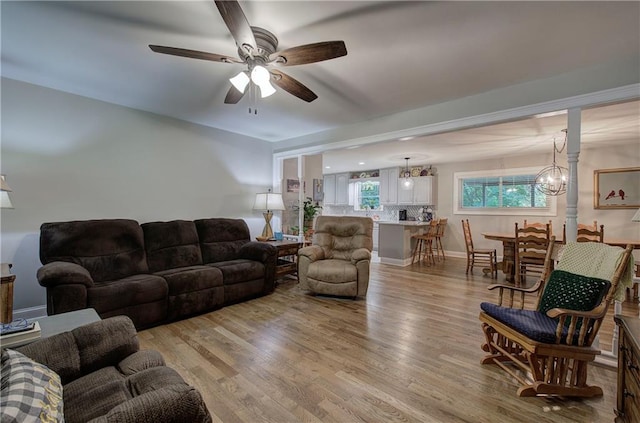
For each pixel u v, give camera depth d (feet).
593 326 6.05
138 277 9.74
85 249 9.58
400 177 25.95
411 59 7.88
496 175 21.65
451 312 10.78
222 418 5.42
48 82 9.54
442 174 24.30
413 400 5.94
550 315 5.91
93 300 8.19
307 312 10.72
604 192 17.69
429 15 6.06
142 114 12.17
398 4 5.72
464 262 20.70
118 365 4.61
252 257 12.81
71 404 3.66
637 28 6.48
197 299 10.23
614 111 11.03
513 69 8.43
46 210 9.98
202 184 14.26
